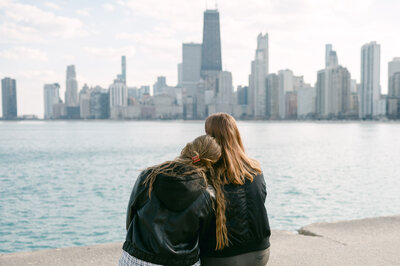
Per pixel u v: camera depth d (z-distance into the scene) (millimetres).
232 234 2250
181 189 1992
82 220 13297
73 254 4422
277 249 4617
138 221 2064
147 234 2010
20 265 4090
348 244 4797
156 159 38250
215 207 2180
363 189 19016
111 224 12742
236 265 2285
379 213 13828
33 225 12750
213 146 2250
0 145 63781
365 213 13859
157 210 1995
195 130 145250
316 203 15578
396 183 21016
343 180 22328
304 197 16859
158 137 90312
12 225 12773
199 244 2289
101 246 4711
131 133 117812
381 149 49188
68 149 53031
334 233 5289
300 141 68625
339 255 4387
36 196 18016
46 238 11344
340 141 68500
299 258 4297
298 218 13141
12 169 30141
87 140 78625
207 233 2250
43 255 4387
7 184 22172
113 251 4535
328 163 32438
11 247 10602
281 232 5387
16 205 15961
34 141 76375
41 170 29234
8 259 4258
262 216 2352
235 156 2348
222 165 2312
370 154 41750
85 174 26422
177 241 2035
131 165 32438
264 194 2416
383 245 4742
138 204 2080
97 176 25266
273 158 37344
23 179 24344
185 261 2051
